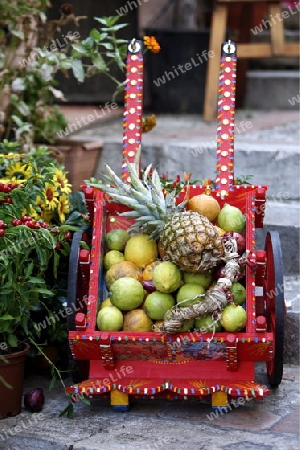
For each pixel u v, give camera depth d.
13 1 4.78
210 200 3.21
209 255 2.98
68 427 3.02
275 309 3.07
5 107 4.75
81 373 3.31
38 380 3.55
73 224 3.57
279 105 7.54
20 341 3.28
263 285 3.41
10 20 4.58
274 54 6.39
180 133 5.64
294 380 3.48
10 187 3.17
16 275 3.07
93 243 3.18
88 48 4.48
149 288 3.09
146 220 3.10
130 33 7.25
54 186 3.48
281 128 6.04
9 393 3.12
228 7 6.57
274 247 3.13
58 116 4.82
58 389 3.45
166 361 3.10
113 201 3.23
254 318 3.02
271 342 2.96
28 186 3.36
